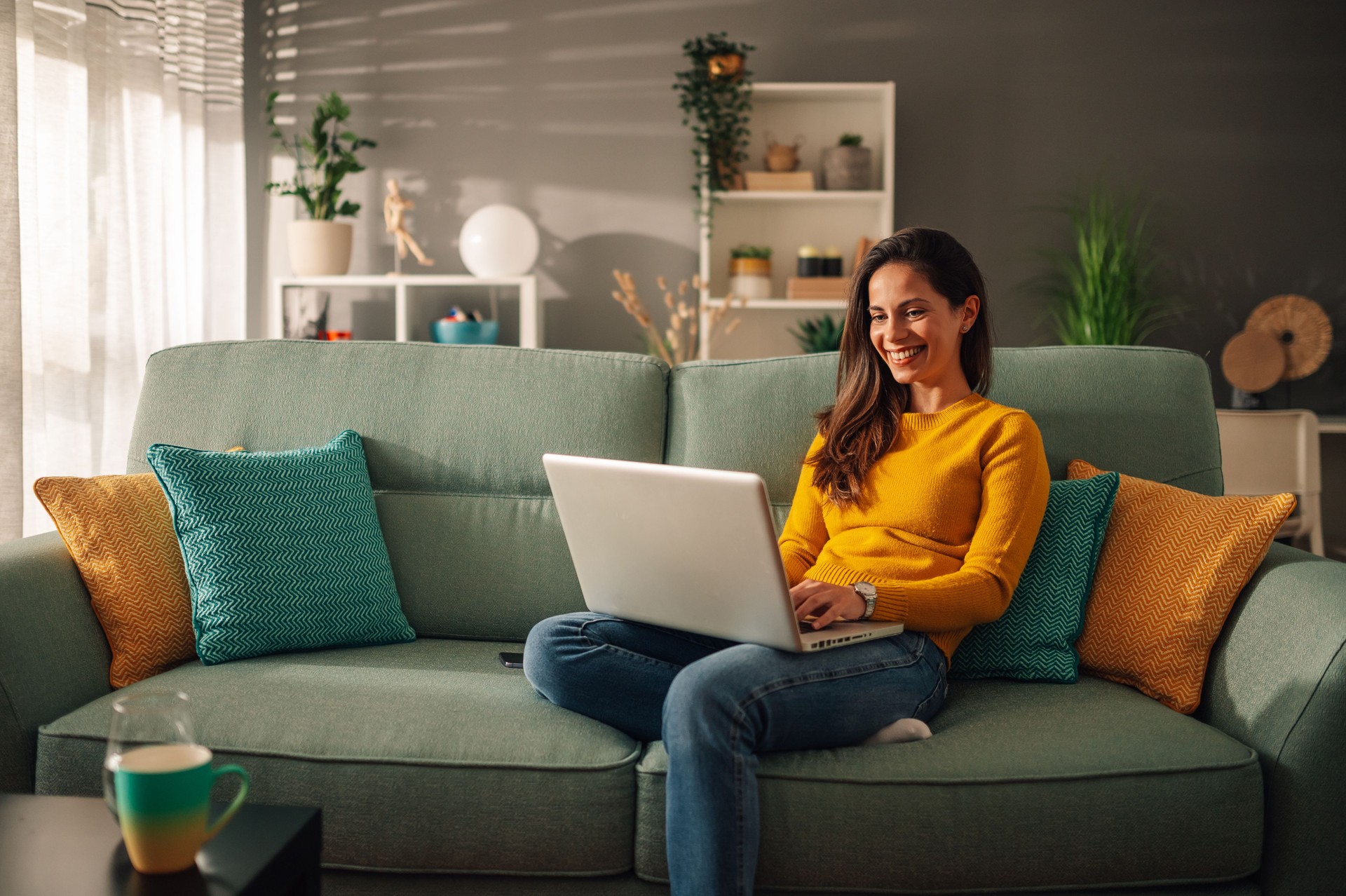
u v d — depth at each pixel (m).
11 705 1.33
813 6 4.01
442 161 4.11
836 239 4.07
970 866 1.21
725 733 1.18
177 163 3.43
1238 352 3.88
